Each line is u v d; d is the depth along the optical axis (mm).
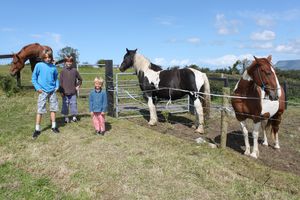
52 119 7848
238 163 6512
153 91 9617
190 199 4934
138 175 5637
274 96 6484
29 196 4852
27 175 5555
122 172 5738
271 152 7633
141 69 9852
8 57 13758
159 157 6445
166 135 8453
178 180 5512
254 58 6809
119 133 8211
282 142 8500
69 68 8734
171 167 5984
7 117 9625
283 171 6383
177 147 7281
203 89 8922
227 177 5719
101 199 4887
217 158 6664
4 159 6199
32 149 6754
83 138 7555
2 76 14617
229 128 9859
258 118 6961
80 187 5184
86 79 18641
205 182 5500
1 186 5105
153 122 9703
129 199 4887
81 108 11328
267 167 6473
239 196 5098
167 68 10164
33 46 13758
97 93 7812
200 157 6641
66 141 7273
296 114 11984
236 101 7238
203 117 9031
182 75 9047
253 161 6805
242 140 8617
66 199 4816
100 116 7949
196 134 8914
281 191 5348
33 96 13172
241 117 7262
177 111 11539
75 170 5781
